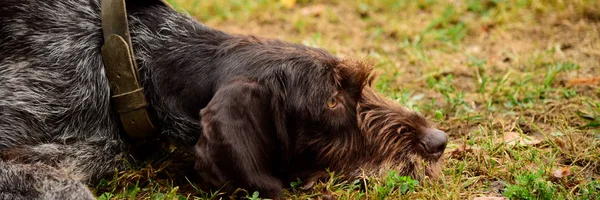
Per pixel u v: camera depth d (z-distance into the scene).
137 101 6.40
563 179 6.55
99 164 6.55
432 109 8.44
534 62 9.66
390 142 6.33
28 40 6.55
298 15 11.98
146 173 6.76
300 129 6.19
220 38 6.62
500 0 11.90
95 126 6.53
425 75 9.45
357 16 12.09
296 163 6.33
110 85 6.45
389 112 6.41
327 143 6.25
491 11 11.73
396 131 6.36
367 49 10.70
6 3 6.61
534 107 8.39
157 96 6.47
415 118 6.50
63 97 6.47
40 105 6.40
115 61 6.37
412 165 6.34
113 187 6.49
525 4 11.69
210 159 5.76
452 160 6.99
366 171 6.31
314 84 6.13
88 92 6.49
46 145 6.37
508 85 9.06
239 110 5.83
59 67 6.51
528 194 6.13
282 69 6.10
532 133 7.81
